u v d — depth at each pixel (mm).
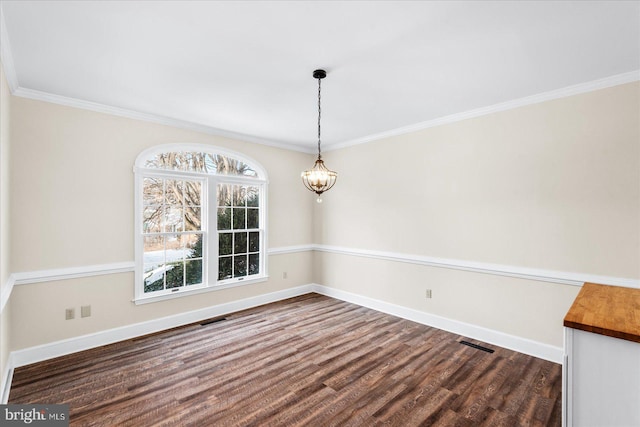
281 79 2699
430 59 2352
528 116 3125
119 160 3467
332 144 5176
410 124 4074
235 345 3307
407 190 4172
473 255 3529
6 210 2514
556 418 2145
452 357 3045
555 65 2443
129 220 3531
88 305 3248
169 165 3928
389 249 4391
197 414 2180
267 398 2373
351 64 2436
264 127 4191
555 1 1683
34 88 2883
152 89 2916
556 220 2959
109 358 3010
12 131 2811
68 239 3135
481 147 3469
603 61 2373
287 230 5184
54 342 3037
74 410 2209
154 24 1908
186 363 2910
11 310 2812
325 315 4293
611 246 2668
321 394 2428
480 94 3053
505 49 2203
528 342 3109
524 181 3152
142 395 2396
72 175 3164
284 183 5129
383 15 1818
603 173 2705
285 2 1697
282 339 3465
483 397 2391
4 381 2438
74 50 2219
